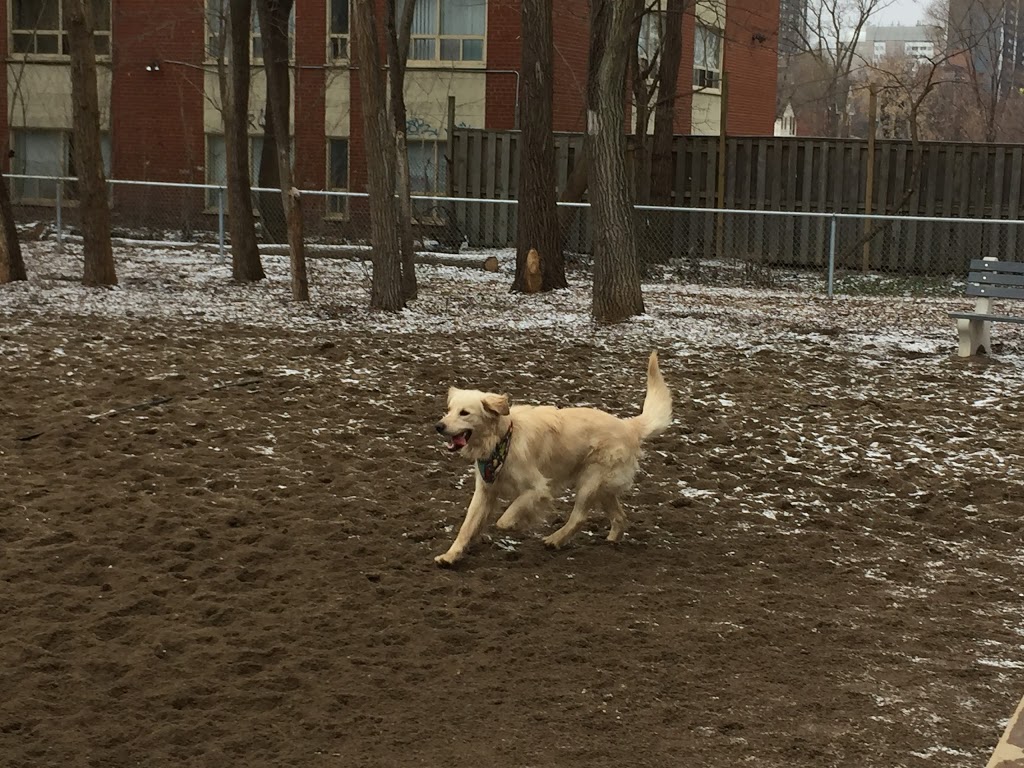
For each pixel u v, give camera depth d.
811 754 4.12
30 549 5.92
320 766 3.94
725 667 4.88
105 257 16.39
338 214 25.94
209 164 27.80
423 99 26.55
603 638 5.13
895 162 21.25
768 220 22.02
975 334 12.45
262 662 4.74
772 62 34.75
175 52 27.33
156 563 5.83
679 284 19.33
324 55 26.83
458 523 6.70
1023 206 20.80
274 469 7.59
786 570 6.18
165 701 4.34
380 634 5.05
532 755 4.05
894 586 5.98
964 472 8.03
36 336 12.04
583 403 9.86
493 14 25.91
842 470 8.06
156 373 10.33
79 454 7.71
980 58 46.56
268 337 12.61
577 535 6.66
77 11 15.58
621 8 13.61
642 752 4.10
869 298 17.86
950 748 4.20
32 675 4.51
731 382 10.91
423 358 11.60
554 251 17.56
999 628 5.41
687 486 7.66
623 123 14.33
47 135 28.52
